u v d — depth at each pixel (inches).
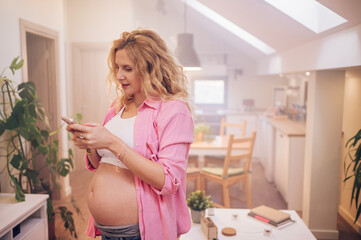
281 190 167.9
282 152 165.6
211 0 134.6
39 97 149.8
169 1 223.6
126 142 44.1
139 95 47.1
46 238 94.5
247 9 123.4
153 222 43.4
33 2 126.3
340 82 120.0
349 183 138.2
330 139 122.7
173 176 40.6
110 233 45.3
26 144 116.8
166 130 42.6
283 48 158.4
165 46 45.9
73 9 197.2
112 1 195.3
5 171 105.3
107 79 51.3
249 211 93.8
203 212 86.4
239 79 274.5
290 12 105.6
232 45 262.8
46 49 147.8
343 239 125.0
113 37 196.7
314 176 125.0
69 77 202.1
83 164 202.8
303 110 191.0
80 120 117.0
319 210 126.2
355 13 75.1
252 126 248.1
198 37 269.3
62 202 150.9
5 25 108.0
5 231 74.5
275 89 267.6
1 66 105.9
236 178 143.7
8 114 106.7
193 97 278.8
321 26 101.6
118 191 44.6
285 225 84.0
